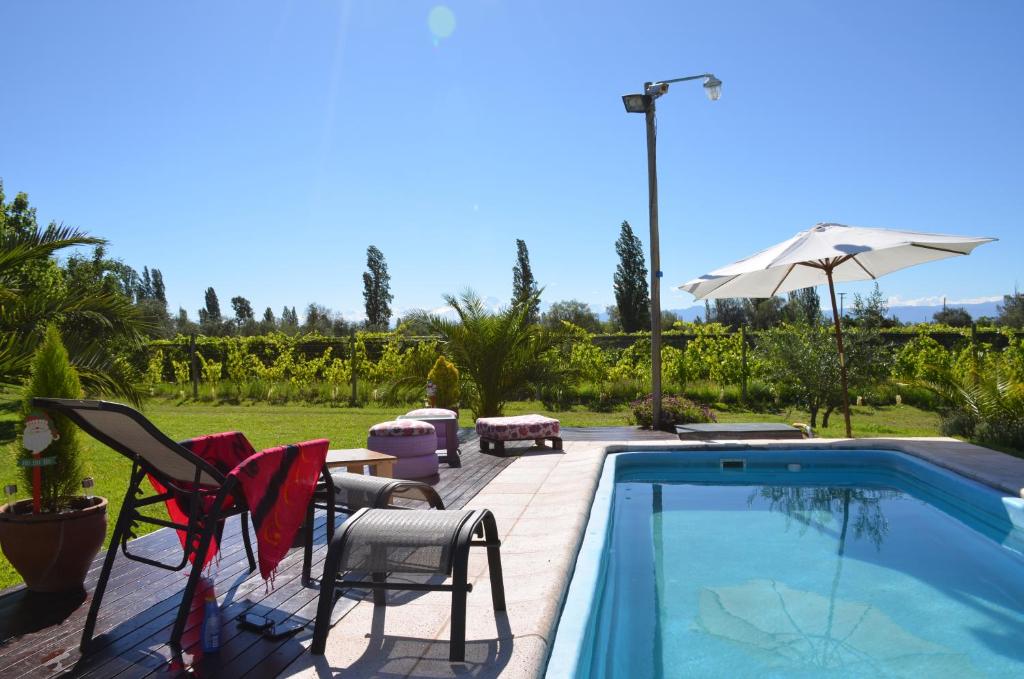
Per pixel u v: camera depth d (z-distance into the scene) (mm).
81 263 13539
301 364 20859
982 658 3848
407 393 16438
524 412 15516
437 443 8945
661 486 8352
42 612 3738
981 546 5957
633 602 4727
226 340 23047
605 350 21688
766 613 4508
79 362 7375
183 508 4035
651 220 11180
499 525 5574
